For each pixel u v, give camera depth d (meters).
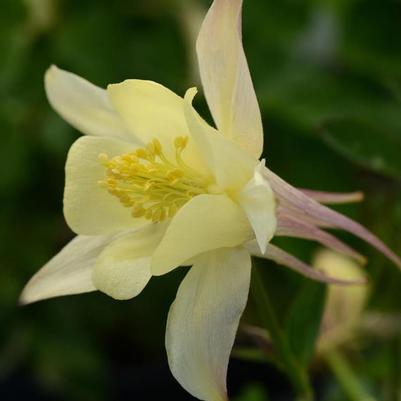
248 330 0.38
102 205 0.37
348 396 0.44
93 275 0.36
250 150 0.35
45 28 0.53
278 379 0.63
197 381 0.34
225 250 0.35
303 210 0.35
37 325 0.58
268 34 0.51
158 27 0.53
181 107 0.35
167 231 0.34
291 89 0.50
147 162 0.37
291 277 0.48
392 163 0.41
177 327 0.35
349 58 0.50
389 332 0.43
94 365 0.58
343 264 0.43
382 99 0.49
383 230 0.42
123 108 0.36
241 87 0.35
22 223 0.57
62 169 0.57
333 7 0.50
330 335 0.43
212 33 0.35
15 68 0.53
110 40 0.53
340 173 0.50
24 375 0.62
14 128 0.54
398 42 0.49
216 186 0.36
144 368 0.61
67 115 0.38
